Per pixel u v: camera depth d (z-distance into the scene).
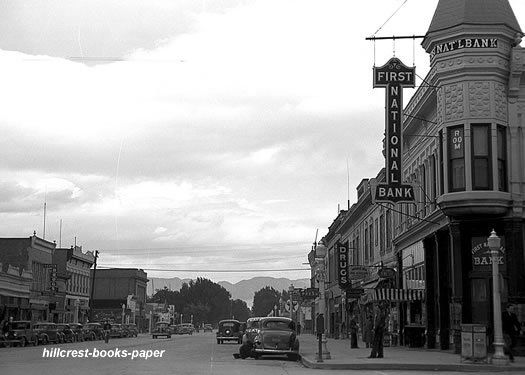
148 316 138.50
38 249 75.19
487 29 30.64
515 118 30.83
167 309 155.88
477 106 30.55
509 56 30.86
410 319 41.59
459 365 23.73
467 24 30.64
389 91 33.19
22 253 72.31
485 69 30.58
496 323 24.50
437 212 33.59
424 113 36.44
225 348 43.88
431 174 36.03
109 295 126.88
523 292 29.83
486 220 30.77
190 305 187.25
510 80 30.81
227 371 23.50
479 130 30.55
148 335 100.75
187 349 42.06
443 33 31.20
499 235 30.98
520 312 29.56
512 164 30.62
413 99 38.03
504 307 30.31
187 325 107.38
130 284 127.06
